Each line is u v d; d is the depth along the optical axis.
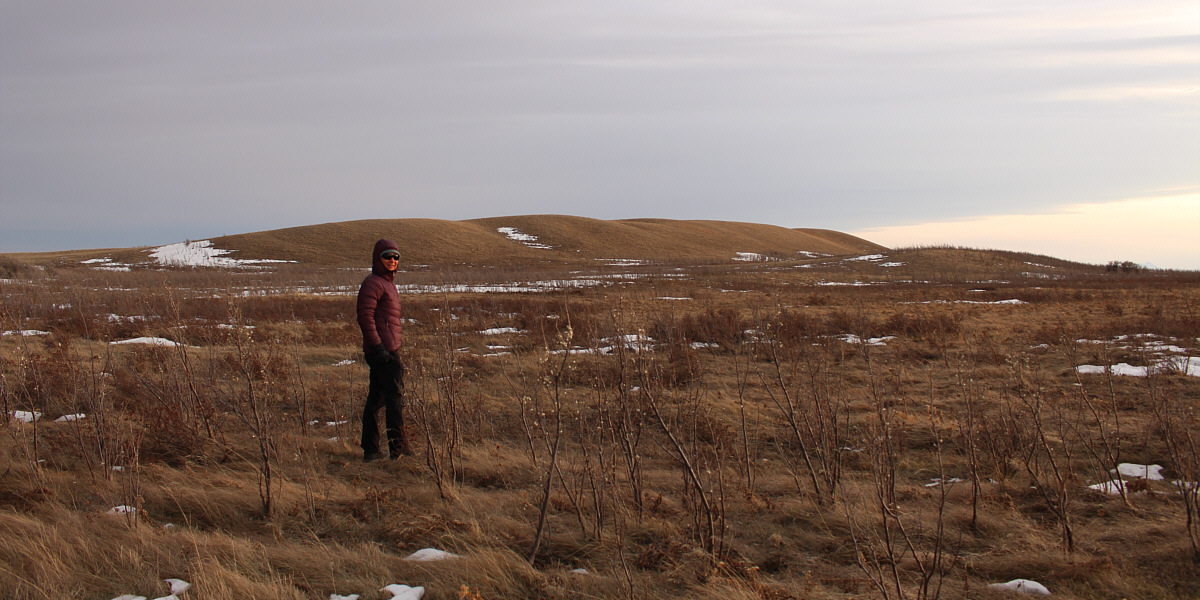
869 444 5.26
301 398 7.64
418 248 88.00
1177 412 6.43
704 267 62.19
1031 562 3.60
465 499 4.60
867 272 53.66
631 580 3.25
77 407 6.72
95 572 3.33
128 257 79.69
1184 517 4.23
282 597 3.10
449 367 6.58
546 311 18.58
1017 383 6.15
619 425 4.91
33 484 4.54
